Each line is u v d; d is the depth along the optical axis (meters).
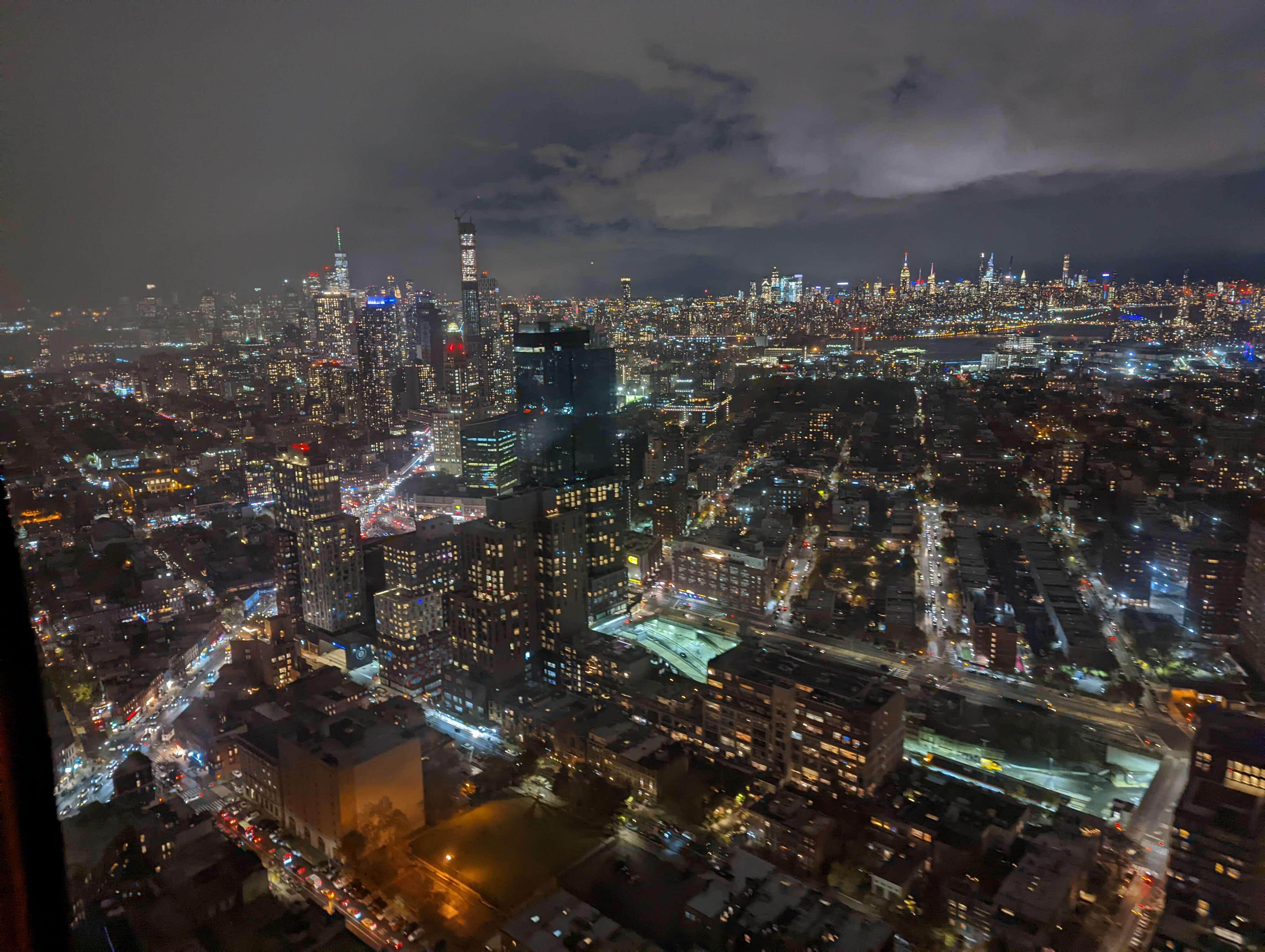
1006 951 149.00
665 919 160.50
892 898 168.25
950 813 187.00
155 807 187.00
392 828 191.12
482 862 179.38
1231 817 149.75
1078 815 187.25
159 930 146.62
